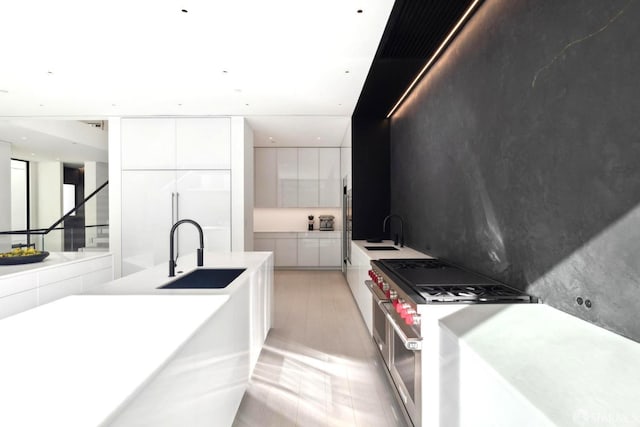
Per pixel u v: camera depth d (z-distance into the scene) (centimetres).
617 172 112
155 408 91
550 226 147
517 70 171
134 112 453
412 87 353
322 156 682
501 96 187
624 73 109
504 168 184
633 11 106
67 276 294
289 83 345
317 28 239
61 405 76
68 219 487
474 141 219
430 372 144
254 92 372
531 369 91
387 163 457
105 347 120
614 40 113
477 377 105
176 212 472
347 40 256
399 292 178
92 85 352
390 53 277
